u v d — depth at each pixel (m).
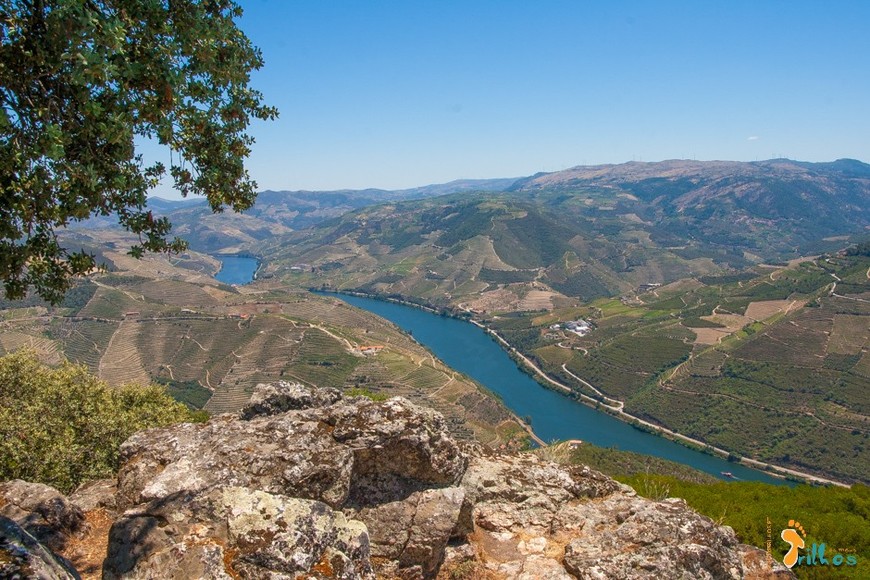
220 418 13.15
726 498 21.59
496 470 13.54
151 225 10.20
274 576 7.56
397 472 10.87
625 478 24.20
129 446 11.73
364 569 8.57
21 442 18.59
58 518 10.16
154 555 7.93
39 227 8.54
